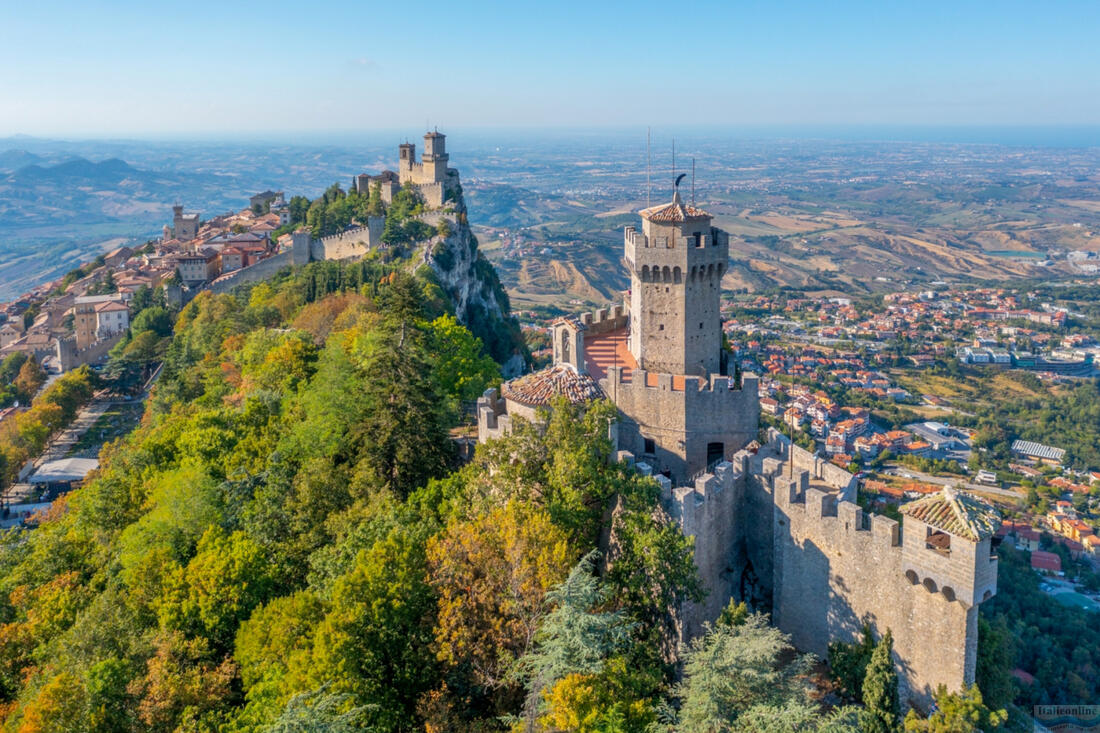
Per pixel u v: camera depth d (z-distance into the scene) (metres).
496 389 82.50
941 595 53.97
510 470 66.38
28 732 50.78
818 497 62.12
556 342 80.25
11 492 176.75
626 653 54.97
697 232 77.62
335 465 89.56
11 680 67.94
